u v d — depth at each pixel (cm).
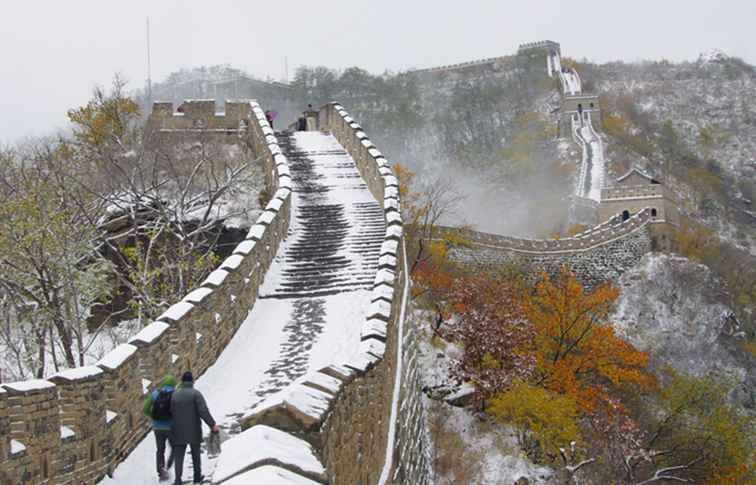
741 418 4575
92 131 4128
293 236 2998
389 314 1917
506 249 6272
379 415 1627
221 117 4503
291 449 677
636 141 16525
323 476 642
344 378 1191
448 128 16712
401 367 2234
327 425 946
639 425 4391
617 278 7244
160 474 1271
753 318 8325
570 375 4259
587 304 4828
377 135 16450
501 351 3797
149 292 2714
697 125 19288
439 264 5369
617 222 8200
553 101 17688
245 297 2325
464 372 3678
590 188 13475
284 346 2112
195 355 1823
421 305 4456
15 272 2408
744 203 15625
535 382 4216
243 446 653
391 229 2678
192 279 2895
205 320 1911
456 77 18850
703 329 6931
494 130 16888
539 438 3456
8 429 1114
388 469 1738
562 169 14388
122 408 1391
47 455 1185
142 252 3291
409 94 17688
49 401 1198
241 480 559
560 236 9225
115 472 1339
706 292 7188
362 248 2848
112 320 3231
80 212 2927
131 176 3612
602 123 16400
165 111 4444
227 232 3572
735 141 18700
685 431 4384
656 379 4931
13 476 1112
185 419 1218
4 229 2381
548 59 19550
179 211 3562
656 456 4066
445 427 3484
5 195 2750
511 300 4434
